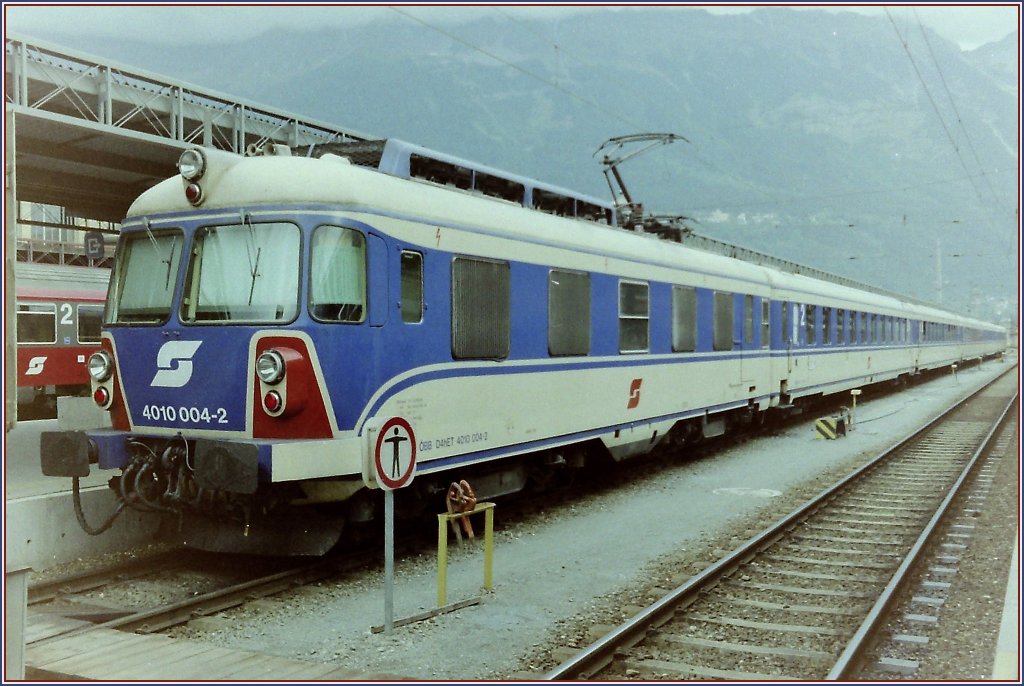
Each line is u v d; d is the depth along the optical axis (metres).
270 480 6.36
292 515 7.26
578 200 11.18
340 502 7.43
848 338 23.91
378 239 7.25
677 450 14.98
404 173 8.17
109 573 7.29
